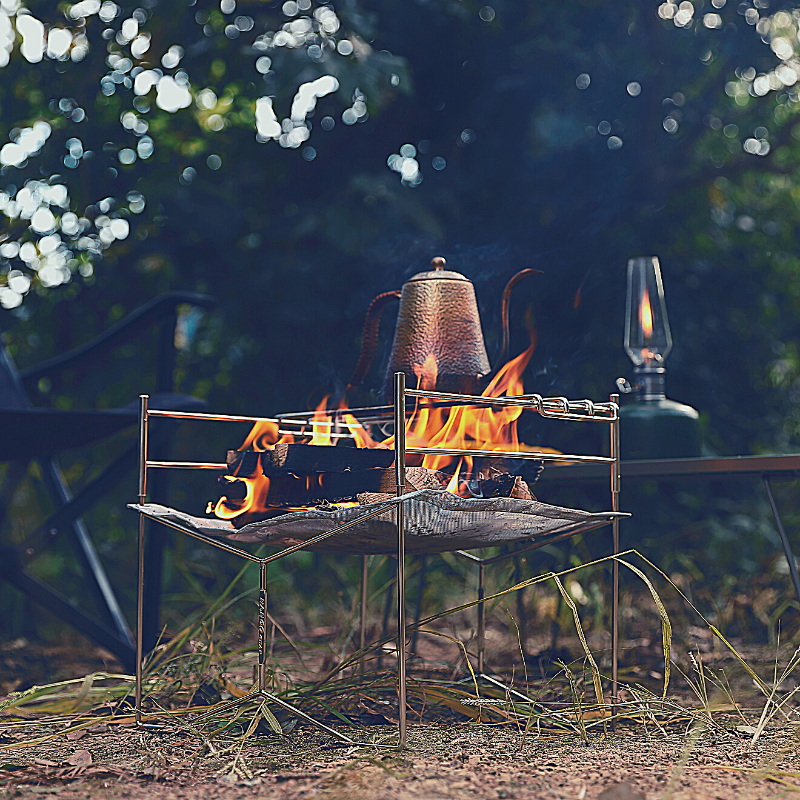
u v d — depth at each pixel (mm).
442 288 2695
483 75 4191
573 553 3414
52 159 3988
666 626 2533
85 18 4027
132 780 2314
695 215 4250
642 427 2965
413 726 2541
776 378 4320
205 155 4062
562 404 2521
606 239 4070
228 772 2332
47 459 3217
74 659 3229
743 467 2707
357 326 3992
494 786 2273
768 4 4391
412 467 2506
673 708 2561
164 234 4004
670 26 4371
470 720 2582
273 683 2662
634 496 3990
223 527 2553
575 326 3955
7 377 3123
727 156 4414
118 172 4016
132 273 4074
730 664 2994
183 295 3068
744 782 2295
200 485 4109
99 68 4039
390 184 3861
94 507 4113
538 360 3854
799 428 4336
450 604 3578
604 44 4207
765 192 4434
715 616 3395
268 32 4031
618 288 4012
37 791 2279
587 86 4227
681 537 3816
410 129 4184
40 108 4031
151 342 4121
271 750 2418
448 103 4203
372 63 3791
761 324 4281
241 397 4133
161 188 3898
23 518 3896
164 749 2434
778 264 4289
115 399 4145
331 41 3820
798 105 4434
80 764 2369
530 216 4102
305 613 3625
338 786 2275
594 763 2363
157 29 4023
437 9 4094
